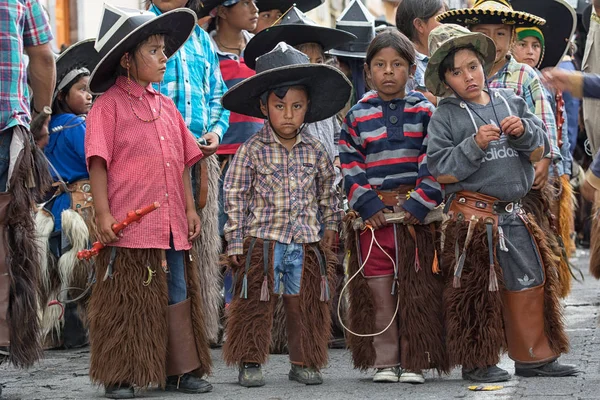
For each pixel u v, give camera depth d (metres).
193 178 11.93
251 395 10.05
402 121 10.71
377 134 10.70
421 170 10.52
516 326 10.34
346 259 12.03
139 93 10.28
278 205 10.69
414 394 9.82
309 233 10.70
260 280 10.56
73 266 13.62
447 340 10.27
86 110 14.47
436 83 10.55
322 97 11.05
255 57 13.83
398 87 10.72
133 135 10.14
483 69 10.52
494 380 10.21
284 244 10.63
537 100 11.77
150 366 9.84
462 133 10.30
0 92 9.97
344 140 10.84
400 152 10.67
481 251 10.16
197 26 12.64
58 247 13.77
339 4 46.25
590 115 13.95
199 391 10.21
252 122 13.85
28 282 10.05
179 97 12.06
